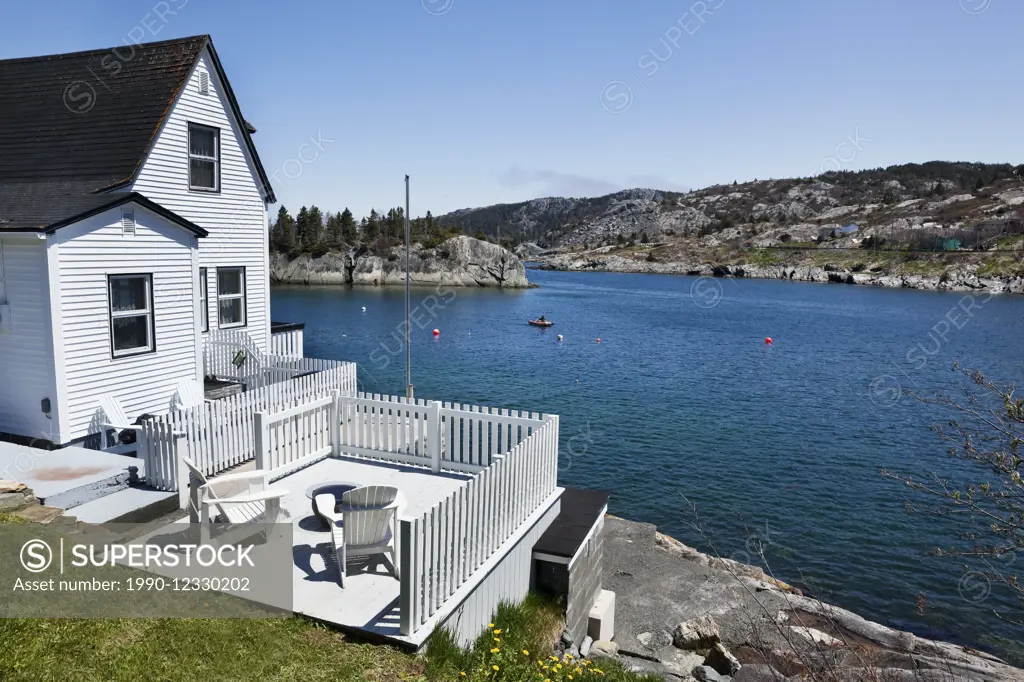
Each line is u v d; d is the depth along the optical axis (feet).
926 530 61.98
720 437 91.61
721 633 39.24
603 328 228.02
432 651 20.49
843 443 89.76
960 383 132.26
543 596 29.99
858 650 29.73
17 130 56.54
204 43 57.47
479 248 419.13
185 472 31.50
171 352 47.16
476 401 110.01
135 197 43.06
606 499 36.32
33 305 39.27
